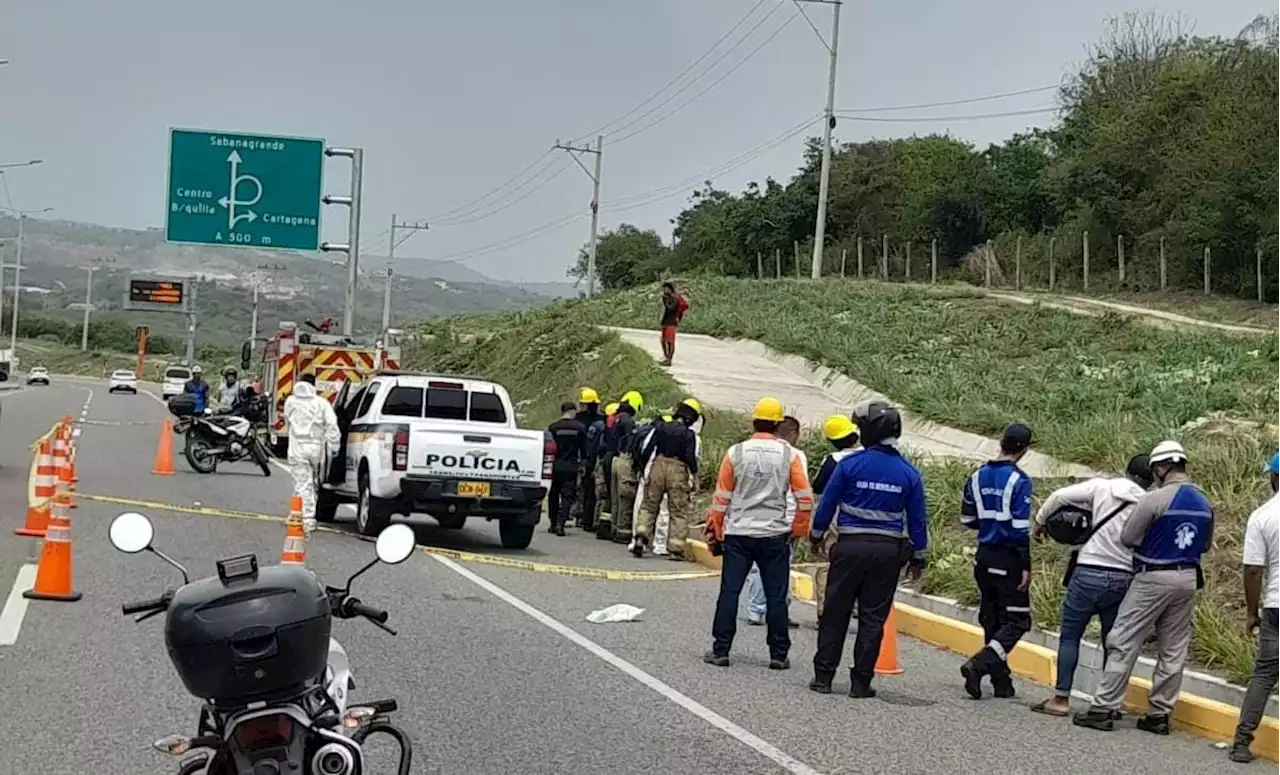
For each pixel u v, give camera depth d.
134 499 19.45
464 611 12.03
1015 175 72.69
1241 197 50.50
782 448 10.60
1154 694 9.37
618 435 18.89
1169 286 53.53
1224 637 10.24
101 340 150.88
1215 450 15.66
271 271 137.75
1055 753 8.48
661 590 14.31
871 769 7.72
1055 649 11.16
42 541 14.23
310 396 17.06
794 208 80.75
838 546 9.77
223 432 24.84
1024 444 10.27
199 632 4.74
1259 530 8.55
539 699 8.90
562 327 42.19
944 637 12.34
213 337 168.88
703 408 25.09
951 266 72.12
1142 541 9.30
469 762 7.33
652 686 9.53
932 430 23.97
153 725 7.70
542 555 16.77
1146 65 73.50
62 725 7.66
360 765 4.88
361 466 16.97
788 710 9.14
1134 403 23.67
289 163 29.94
